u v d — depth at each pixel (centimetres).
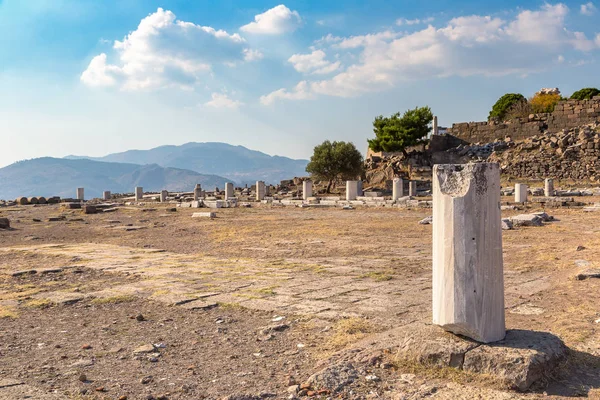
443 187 514
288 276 1027
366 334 610
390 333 583
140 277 1051
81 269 1162
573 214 2334
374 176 5269
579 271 910
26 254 1449
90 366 540
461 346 482
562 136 5481
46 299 866
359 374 477
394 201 3169
